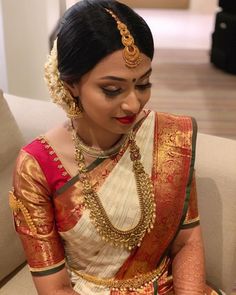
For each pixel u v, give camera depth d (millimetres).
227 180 1018
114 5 739
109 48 707
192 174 899
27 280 1081
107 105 745
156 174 881
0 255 1065
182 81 3551
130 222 866
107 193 853
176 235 924
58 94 794
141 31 729
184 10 6414
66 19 743
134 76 729
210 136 1088
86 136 838
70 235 873
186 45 4590
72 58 729
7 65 1906
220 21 3729
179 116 930
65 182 851
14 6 1865
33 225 853
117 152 854
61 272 879
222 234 1044
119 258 896
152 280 942
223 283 1077
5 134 1069
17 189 855
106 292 918
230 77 3684
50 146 855
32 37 2047
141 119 890
